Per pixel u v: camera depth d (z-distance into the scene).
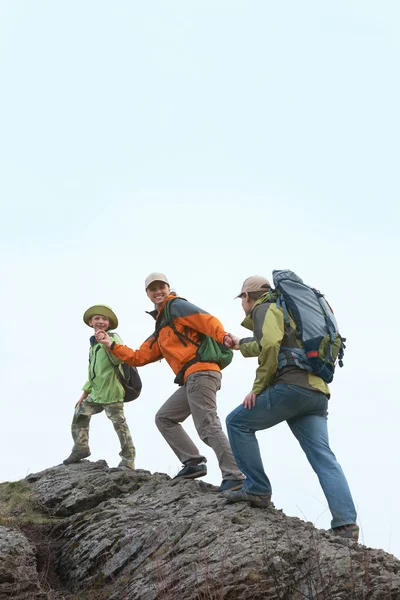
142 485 7.30
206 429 6.64
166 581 5.30
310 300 6.00
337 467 5.88
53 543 6.47
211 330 6.58
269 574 5.20
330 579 5.10
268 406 5.88
